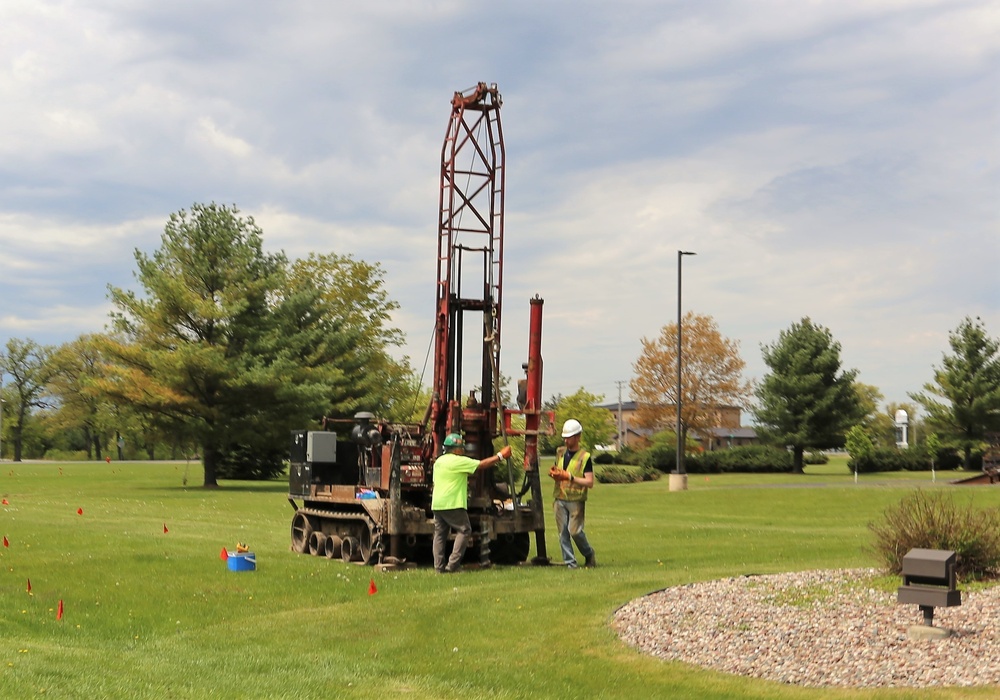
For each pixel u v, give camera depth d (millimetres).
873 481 43812
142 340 45312
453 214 17453
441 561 15477
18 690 7680
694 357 67562
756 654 9297
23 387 118062
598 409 73188
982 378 56500
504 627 10852
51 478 54531
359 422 17422
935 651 9141
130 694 7887
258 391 44562
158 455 125938
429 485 16922
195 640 10594
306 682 8586
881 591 11812
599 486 44719
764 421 56938
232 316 44906
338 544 17266
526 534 17297
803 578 12984
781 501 32562
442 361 17266
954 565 9766
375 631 10898
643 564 16531
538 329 16859
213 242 45344
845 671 8688
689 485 43594
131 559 16578
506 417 17734
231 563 15531
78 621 11539
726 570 14906
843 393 56062
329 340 49156
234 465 53969
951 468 57938
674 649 9617
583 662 9289
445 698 8148
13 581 14281
